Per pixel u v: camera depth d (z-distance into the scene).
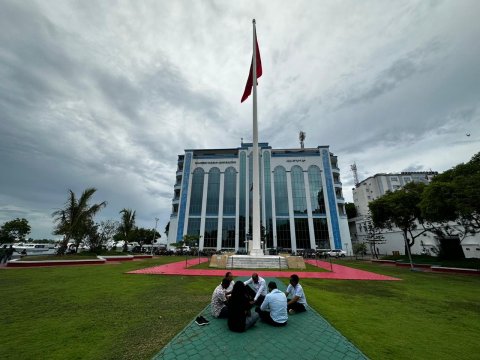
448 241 23.81
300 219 40.41
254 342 4.18
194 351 3.82
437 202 16.02
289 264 16.84
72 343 4.16
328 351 3.90
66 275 12.23
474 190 13.46
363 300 7.60
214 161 45.44
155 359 3.57
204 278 11.60
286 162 43.97
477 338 4.64
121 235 35.19
